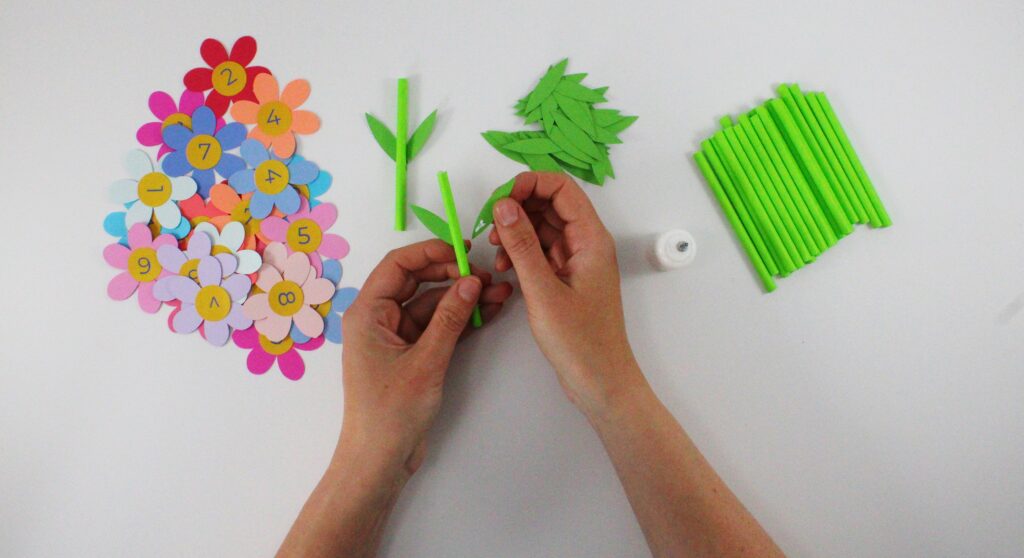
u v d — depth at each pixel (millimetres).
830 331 715
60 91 729
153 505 707
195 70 719
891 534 710
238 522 704
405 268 660
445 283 712
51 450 714
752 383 711
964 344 717
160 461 710
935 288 718
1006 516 710
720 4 721
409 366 613
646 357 708
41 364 721
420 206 708
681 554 579
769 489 709
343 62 714
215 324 707
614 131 708
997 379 714
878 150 725
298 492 702
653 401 622
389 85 714
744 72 722
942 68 728
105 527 706
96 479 710
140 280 716
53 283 725
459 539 699
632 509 653
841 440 713
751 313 713
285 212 706
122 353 717
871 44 728
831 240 700
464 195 708
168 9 722
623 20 718
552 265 705
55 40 730
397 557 695
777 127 714
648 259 705
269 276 704
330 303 701
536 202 679
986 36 725
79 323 721
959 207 723
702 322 711
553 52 716
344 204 708
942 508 711
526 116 709
